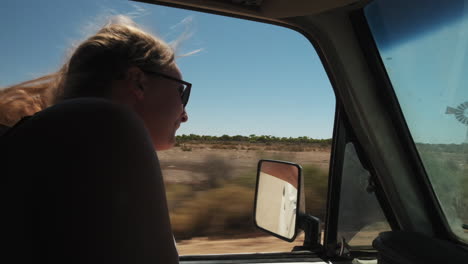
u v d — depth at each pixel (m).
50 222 0.56
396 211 1.90
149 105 0.93
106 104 0.64
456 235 1.76
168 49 0.99
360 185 1.98
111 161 0.58
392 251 1.41
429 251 1.36
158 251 0.61
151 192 0.62
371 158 1.88
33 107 0.89
